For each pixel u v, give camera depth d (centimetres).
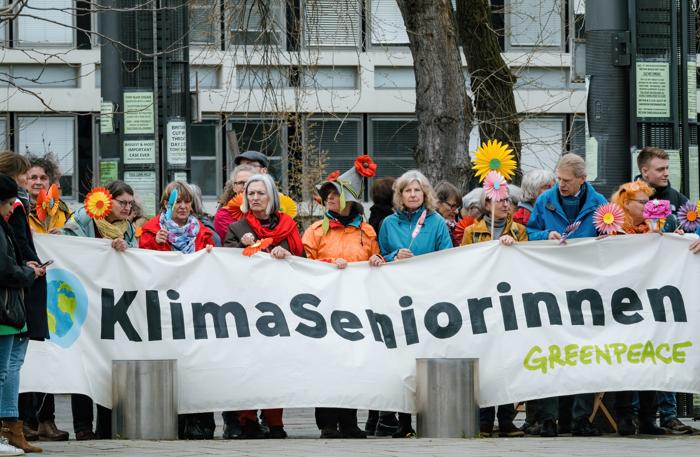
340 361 1767
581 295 1800
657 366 1802
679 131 2172
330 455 1470
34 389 1716
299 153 4581
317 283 1780
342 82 4916
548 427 1802
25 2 2456
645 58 2161
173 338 1755
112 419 1727
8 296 1505
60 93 4769
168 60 2573
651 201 1808
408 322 1781
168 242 1797
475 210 1969
